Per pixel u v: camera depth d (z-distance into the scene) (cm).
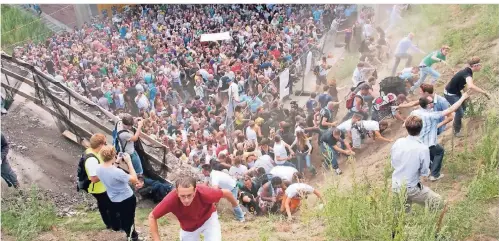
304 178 947
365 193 681
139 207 819
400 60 1360
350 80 1450
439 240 556
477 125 869
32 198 739
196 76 1505
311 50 1656
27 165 873
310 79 1619
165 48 1761
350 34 1631
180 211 498
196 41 1848
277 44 1688
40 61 1568
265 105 1305
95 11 2120
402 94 1038
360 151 1012
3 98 988
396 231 562
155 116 1302
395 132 1019
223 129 1131
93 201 822
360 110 1052
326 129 1045
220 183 829
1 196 782
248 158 987
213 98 1338
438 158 736
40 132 961
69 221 746
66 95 988
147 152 921
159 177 868
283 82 1442
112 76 1542
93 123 917
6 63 984
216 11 2016
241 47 1791
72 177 870
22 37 1866
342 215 641
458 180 740
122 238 695
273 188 846
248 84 1498
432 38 1378
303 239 668
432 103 796
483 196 671
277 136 988
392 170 680
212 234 524
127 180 621
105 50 1745
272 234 704
